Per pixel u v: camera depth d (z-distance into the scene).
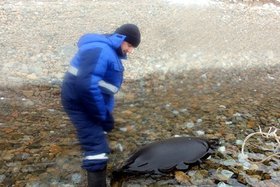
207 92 7.41
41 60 8.34
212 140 5.46
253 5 13.96
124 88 7.34
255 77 8.37
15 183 4.42
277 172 4.80
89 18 11.18
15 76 7.50
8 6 11.65
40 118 5.99
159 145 4.90
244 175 4.72
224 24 11.64
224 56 9.39
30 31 9.90
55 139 5.40
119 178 4.56
